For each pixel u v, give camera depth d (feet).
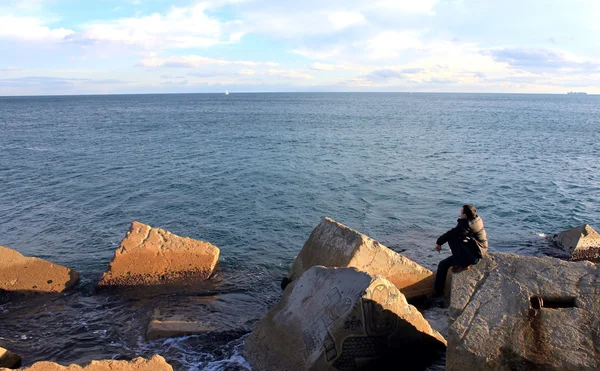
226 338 27.30
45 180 77.46
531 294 20.21
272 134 158.30
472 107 410.52
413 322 22.81
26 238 48.42
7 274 34.19
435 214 57.11
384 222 53.52
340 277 24.07
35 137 145.28
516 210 58.95
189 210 58.54
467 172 85.66
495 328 18.90
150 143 130.11
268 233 49.57
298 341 23.04
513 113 305.53
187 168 88.74
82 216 56.13
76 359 25.50
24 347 26.91
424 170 87.40
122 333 28.37
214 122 216.33
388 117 256.73
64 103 512.63
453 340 18.81
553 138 146.92
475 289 21.21
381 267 30.07
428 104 488.02
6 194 67.62
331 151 114.01
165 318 29.53
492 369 17.94
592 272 20.85
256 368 23.90
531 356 17.75
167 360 25.07
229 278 37.24
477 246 24.03
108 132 163.94
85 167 89.71
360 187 72.13
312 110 341.41
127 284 35.27
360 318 21.75
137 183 74.84
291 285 26.94
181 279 36.04
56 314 31.19
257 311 31.40
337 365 21.62
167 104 471.21
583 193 68.90
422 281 31.14
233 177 79.71
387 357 22.41
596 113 314.14
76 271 37.22
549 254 43.11
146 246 35.53
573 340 17.99
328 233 32.89
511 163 96.43
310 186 72.69
